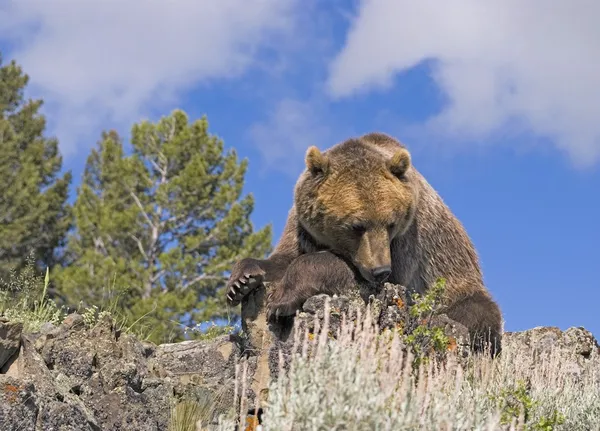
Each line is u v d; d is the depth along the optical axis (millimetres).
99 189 60156
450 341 11273
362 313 10867
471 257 15102
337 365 8234
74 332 10594
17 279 14398
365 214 12781
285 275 12156
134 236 50031
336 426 7617
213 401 10906
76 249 49844
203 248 49844
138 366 10727
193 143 52344
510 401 10406
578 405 11680
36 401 9125
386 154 13969
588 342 15172
